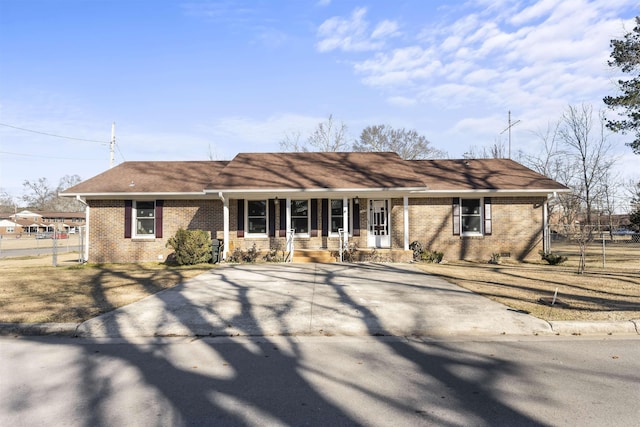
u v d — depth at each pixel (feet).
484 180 63.52
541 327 23.35
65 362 18.37
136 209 62.23
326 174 59.98
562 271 46.26
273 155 71.00
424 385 15.46
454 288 34.22
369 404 13.76
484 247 62.34
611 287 34.86
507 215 62.54
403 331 23.30
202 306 28.02
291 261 56.03
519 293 32.07
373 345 20.95
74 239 210.38
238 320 24.90
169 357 19.11
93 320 24.52
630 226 102.12
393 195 58.29
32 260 72.59
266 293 32.17
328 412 13.16
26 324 23.58
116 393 14.75
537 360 18.37
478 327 23.43
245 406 13.64
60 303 29.17
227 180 57.57
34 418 12.76
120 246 61.46
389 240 61.98
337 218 62.28
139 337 22.63
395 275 41.75
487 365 17.72
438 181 63.62
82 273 46.19
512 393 14.64
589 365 17.65
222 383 15.75
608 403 13.76
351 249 56.80
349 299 29.86
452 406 13.58
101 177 65.98
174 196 60.39
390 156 70.38
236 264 52.49
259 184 55.83
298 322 24.45
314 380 16.05
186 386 15.44
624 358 18.60
